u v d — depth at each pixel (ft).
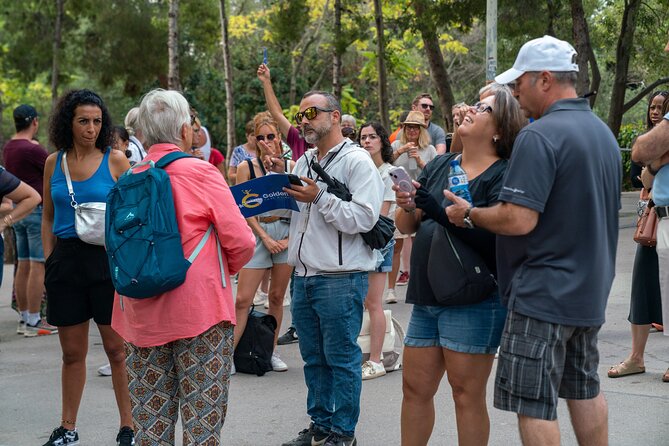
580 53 60.13
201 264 12.92
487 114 13.29
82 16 92.99
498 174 13.12
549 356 11.82
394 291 32.19
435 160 14.47
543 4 61.57
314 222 16.40
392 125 100.83
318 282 16.40
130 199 12.78
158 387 13.37
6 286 40.78
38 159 28.12
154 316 12.85
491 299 13.20
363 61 101.04
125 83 95.81
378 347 21.88
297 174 17.25
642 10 73.51
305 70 98.12
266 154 17.72
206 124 92.07
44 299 29.76
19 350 26.91
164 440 13.46
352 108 75.77
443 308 13.47
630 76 91.40
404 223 14.28
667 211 18.92
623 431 16.94
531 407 11.91
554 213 11.73
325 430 16.96
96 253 16.81
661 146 17.95
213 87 92.43
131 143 25.16
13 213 17.92
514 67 12.53
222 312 13.04
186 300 12.80
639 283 20.59
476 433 13.48
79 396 17.54
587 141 11.80
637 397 19.11
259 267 22.43
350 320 16.39
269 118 22.36
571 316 11.72
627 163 89.20
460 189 12.86
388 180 25.67
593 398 12.98
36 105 130.11
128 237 12.56
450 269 13.03
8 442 18.12
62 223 16.84
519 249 12.01
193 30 87.15
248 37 97.45
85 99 16.96
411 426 14.16
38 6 93.45
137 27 86.43
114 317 13.75
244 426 18.57
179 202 12.91
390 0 64.85
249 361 22.67
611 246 12.30
